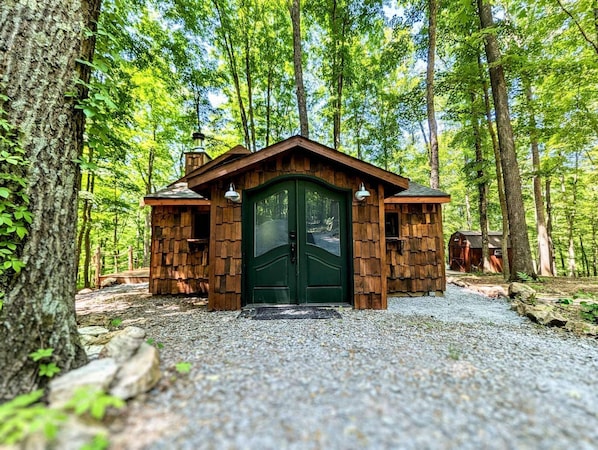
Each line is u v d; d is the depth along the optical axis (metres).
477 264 12.70
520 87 8.98
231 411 1.57
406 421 1.50
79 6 2.50
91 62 2.64
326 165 4.84
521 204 7.14
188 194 6.55
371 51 13.26
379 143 15.16
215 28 11.69
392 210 6.39
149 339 2.98
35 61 2.24
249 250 4.80
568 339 3.11
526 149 13.00
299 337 3.07
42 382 1.86
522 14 7.41
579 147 8.91
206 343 2.86
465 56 9.33
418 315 4.27
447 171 18.27
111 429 1.39
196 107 12.43
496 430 1.44
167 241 6.53
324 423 1.47
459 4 8.23
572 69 7.08
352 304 4.67
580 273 17.52
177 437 1.35
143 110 11.88
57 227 2.24
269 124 13.60
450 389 1.86
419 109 10.22
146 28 9.95
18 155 2.11
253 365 2.25
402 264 6.28
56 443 1.17
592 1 6.59
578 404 1.71
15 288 2.01
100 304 5.46
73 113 2.43
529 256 7.04
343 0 10.98
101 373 1.66
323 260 4.82
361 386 1.89
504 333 3.31
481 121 10.42
